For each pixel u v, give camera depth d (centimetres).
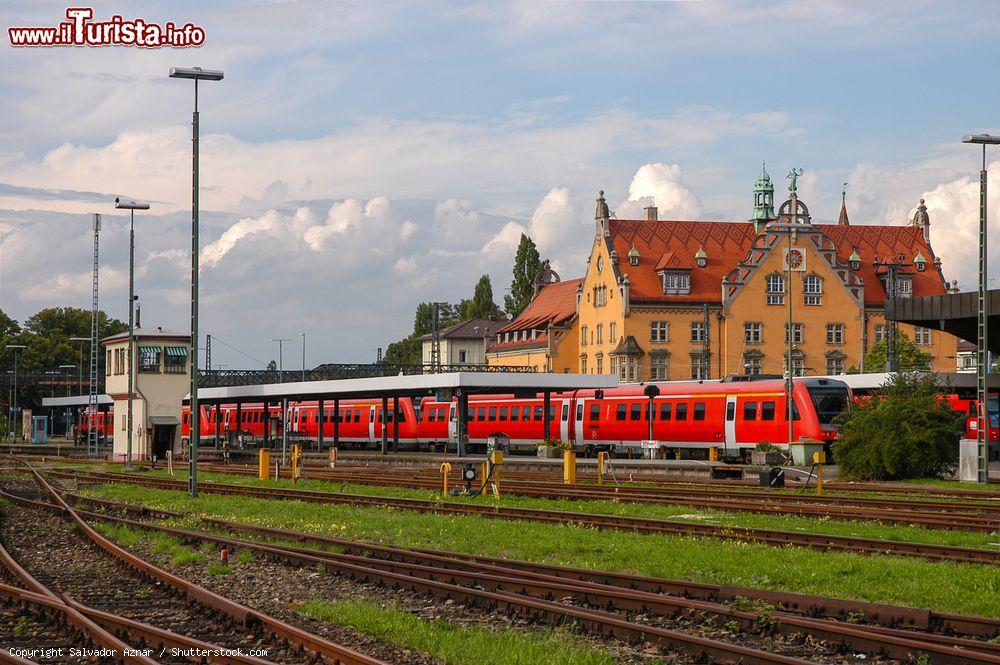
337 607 1634
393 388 6138
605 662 1277
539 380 5997
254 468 5722
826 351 11138
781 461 4984
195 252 3891
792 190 11281
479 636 1416
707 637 1441
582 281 11931
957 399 5400
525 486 3966
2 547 2444
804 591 1777
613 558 2164
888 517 2761
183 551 2395
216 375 9581
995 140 4228
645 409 5884
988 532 2553
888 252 11862
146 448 6962
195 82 3866
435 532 2675
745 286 11044
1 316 15050
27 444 10950
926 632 1441
